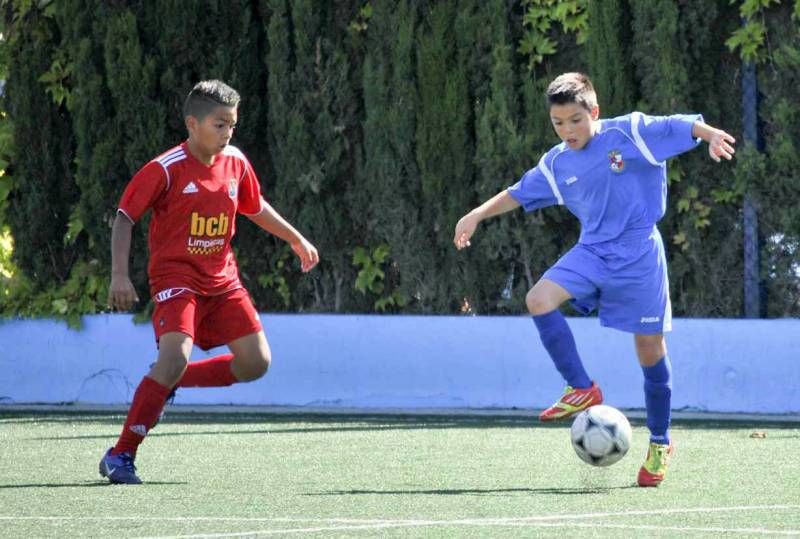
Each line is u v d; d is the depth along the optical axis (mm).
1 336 42469
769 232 37906
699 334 37969
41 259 42375
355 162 40875
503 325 39312
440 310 40562
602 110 38000
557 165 24859
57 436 32844
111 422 36438
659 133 23938
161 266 25641
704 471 25906
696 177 38156
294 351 40750
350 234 41469
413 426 35219
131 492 23297
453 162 39469
